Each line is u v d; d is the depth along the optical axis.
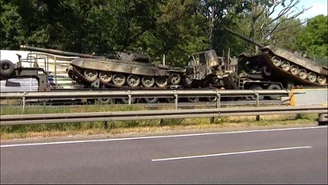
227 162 7.68
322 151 8.88
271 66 23.64
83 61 19.00
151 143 9.73
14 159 7.78
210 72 21.30
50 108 12.45
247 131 11.96
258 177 6.61
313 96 17.62
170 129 12.05
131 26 34.91
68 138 10.34
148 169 7.06
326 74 25.06
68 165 7.32
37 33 28.53
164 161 7.71
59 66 21.47
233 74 22.03
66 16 30.78
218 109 13.01
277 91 16.12
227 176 6.64
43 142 9.71
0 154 8.25
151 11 34.03
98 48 33.41
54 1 30.00
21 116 10.46
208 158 8.02
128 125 12.10
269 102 16.78
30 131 10.73
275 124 13.45
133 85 19.75
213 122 13.24
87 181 6.25
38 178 6.40
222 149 8.99
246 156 8.26
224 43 43.09
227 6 41.75
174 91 14.04
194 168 7.17
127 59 20.73
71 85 20.50
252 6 44.94
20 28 28.69
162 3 33.59
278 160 7.92
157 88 19.83
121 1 34.12
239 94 15.08
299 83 25.05
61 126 11.16
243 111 13.35
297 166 7.42
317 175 6.79
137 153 8.46
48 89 16.78
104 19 34.75
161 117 12.21
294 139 10.48
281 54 23.45
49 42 29.81
